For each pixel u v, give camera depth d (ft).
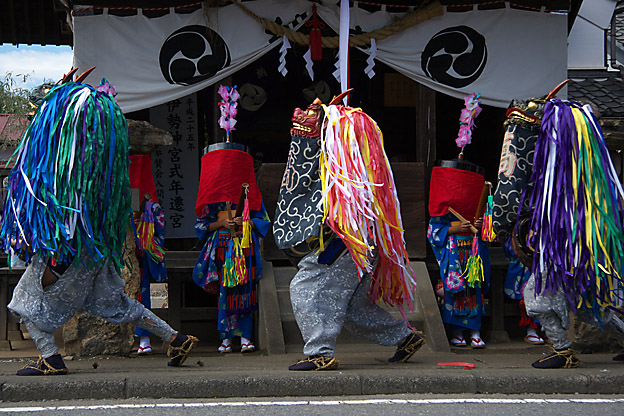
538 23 24.71
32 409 12.27
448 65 24.31
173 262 22.21
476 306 20.72
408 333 16.33
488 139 31.73
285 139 32.17
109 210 14.65
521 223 15.78
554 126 15.35
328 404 12.73
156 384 13.47
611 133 21.16
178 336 16.01
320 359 14.75
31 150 14.37
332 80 31.09
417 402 12.91
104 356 18.31
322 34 26.48
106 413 11.95
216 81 23.43
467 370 14.78
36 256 14.35
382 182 15.26
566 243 15.14
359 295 15.78
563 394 14.05
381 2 24.09
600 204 15.28
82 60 22.82
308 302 14.94
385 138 31.96
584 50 31.58
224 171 19.75
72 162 14.19
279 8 23.66
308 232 14.97
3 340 20.62
